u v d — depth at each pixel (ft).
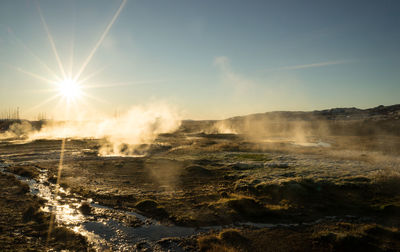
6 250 37.01
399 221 50.03
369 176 77.71
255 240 42.83
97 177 91.40
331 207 58.13
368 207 57.36
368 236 42.37
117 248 40.45
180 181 85.05
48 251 38.22
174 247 41.19
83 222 50.78
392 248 38.75
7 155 148.87
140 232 46.65
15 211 54.90
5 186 77.66
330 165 100.17
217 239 42.80
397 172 81.87
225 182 83.20
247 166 105.19
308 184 71.20
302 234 45.11
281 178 80.64
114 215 54.80
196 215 54.24
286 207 57.52
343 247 39.58
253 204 58.65
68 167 111.65
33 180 87.71
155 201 61.52
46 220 50.70
